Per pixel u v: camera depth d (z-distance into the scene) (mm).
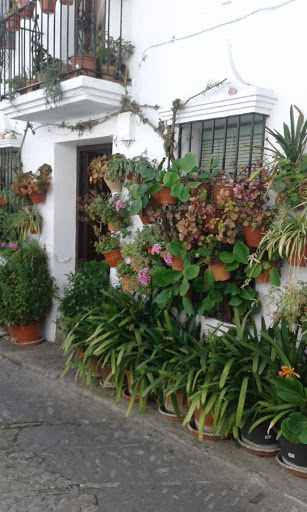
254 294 3949
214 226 3805
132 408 4348
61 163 6230
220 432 3627
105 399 4559
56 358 5781
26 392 4934
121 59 5125
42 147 6352
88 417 4340
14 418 4344
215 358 3516
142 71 4930
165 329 4270
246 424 3551
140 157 4762
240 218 3652
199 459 3594
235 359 3561
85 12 5730
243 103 3787
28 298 6043
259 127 4051
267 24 3881
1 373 5488
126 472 3480
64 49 6168
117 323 4449
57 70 4992
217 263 3930
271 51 3865
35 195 6250
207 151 4508
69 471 3502
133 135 5020
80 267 6270
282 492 3133
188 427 3949
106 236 5156
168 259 4078
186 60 4508
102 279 5492
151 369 4016
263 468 3371
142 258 4504
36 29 6117
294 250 3348
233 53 4145
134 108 4934
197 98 4410
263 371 3584
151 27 4836
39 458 3672
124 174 4820
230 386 3453
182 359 3840
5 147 6844
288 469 3271
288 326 3434
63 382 5051
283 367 3199
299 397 3158
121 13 4973
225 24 4176
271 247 3395
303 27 3646
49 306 6309
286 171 3439
